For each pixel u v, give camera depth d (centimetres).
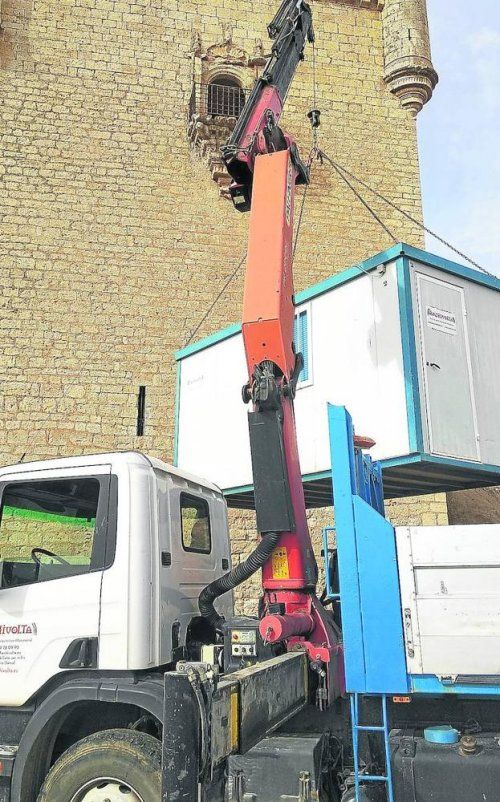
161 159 1578
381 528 343
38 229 1470
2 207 1463
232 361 852
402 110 1755
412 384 610
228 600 551
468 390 656
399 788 338
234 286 1538
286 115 1681
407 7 1764
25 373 1382
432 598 329
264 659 396
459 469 638
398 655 330
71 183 1514
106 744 368
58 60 1580
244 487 791
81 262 1473
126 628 391
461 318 673
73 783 362
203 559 502
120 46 1628
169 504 454
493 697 341
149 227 1529
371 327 663
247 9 1730
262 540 423
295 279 1570
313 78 1725
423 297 646
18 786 376
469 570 326
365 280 677
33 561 428
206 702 287
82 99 1572
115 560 405
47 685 400
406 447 606
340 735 389
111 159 1552
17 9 1584
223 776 338
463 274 688
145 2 1670
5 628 411
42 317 1421
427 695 346
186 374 927
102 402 1405
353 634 339
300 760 348
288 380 440
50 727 392
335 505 354
